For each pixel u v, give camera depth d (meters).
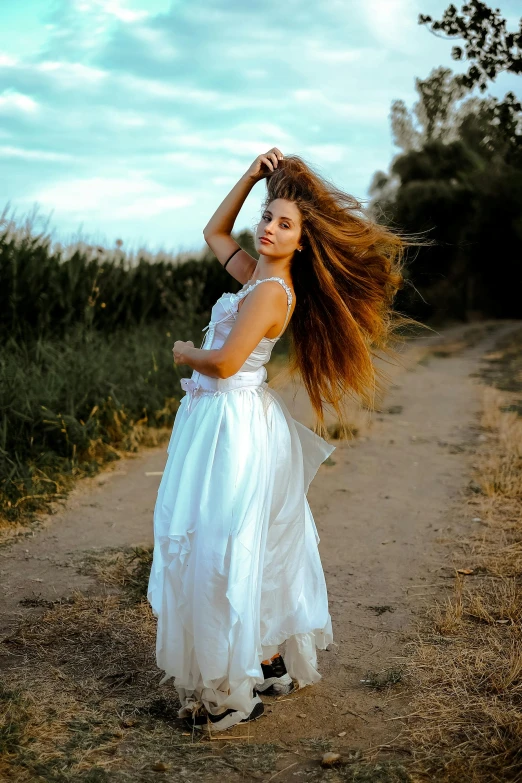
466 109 35.38
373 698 3.06
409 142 36.84
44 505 5.50
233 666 2.69
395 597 4.06
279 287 2.82
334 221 2.94
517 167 29.58
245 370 2.90
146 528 5.15
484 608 3.80
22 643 3.47
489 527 5.10
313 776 2.55
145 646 3.47
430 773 2.54
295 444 3.05
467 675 3.16
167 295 12.80
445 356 16.70
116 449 7.16
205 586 2.70
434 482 6.34
